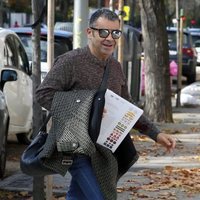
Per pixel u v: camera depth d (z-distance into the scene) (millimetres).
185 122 34656
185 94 43812
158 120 34062
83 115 10211
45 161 10406
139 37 43219
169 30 61094
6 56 22469
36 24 14617
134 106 10633
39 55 14773
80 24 21109
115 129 10617
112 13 10758
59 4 94938
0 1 71188
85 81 10719
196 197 17000
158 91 34031
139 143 26109
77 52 10781
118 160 11211
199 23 151000
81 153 10250
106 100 10555
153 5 34031
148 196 16953
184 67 62688
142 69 43938
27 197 16891
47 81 10711
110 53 10750
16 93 23219
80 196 10914
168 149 11234
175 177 19375
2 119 18266
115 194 10688
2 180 18906
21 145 26000
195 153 24188
